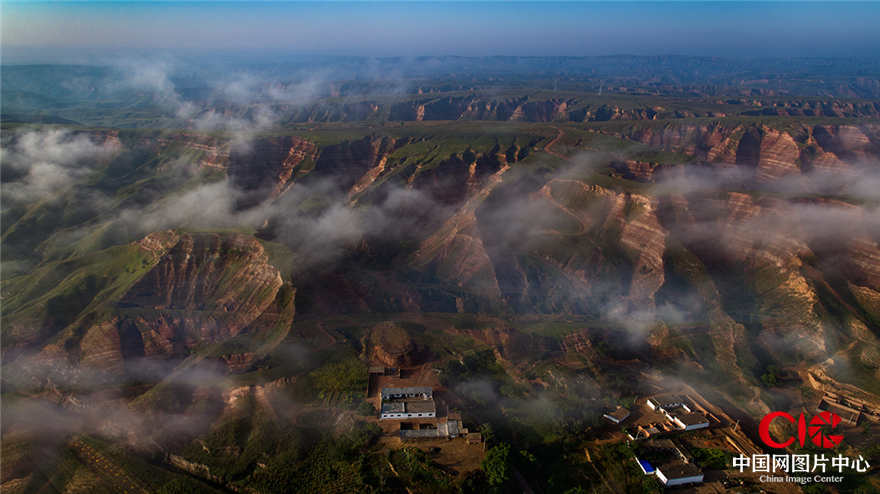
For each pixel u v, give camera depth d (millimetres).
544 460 82000
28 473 75688
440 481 73188
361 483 73500
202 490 73312
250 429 82875
